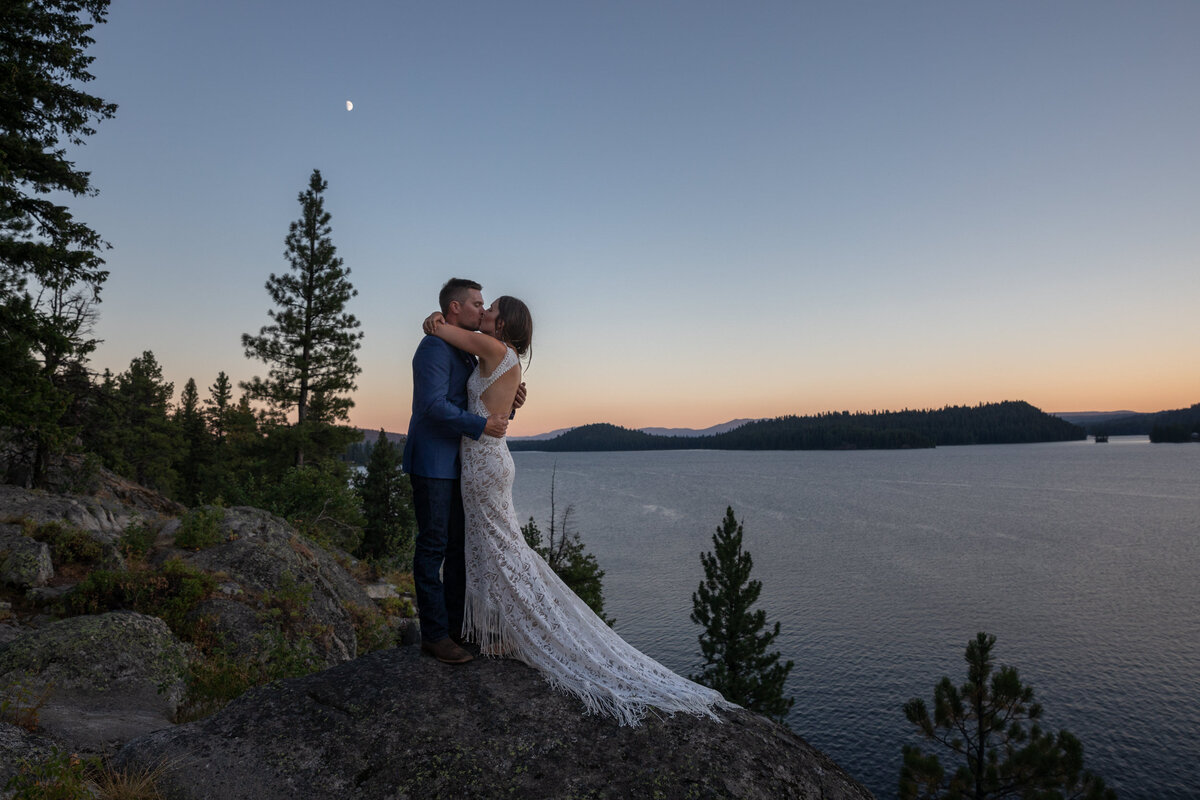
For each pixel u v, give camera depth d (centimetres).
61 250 1379
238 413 4588
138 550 1227
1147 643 5834
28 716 452
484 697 310
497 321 352
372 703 310
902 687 4878
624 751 278
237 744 297
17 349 1374
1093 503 16850
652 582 8162
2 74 1320
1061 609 6994
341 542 2645
